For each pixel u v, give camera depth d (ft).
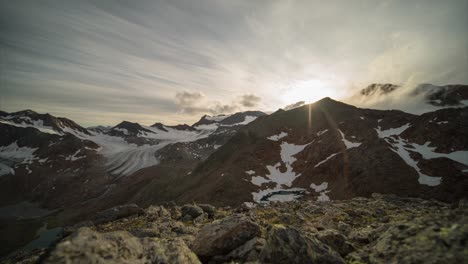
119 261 19.70
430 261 18.76
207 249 30.63
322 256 23.85
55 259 16.79
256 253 28.27
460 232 20.16
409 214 49.75
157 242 25.93
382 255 23.02
